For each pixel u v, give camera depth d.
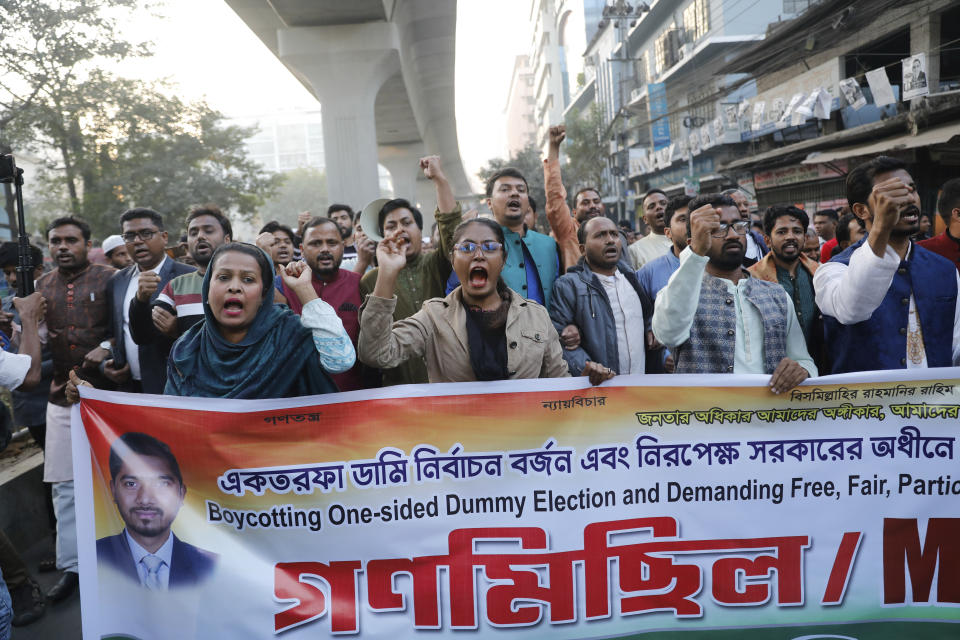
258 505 2.53
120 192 24.19
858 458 2.55
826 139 14.09
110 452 2.55
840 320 2.84
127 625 2.55
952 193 3.41
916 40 12.22
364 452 2.53
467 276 2.67
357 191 27.98
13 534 4.42
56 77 19.58
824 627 2.56
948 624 2.55
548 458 2.54
